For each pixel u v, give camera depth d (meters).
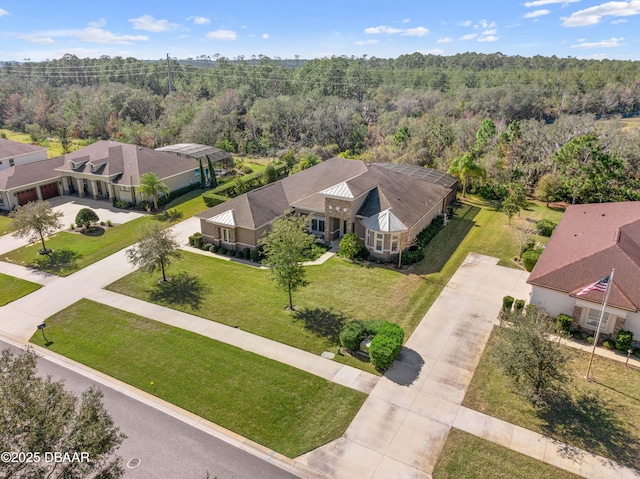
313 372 22.08
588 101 92.81
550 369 18.27
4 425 10.81
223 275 32.78
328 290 30.19
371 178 39.44
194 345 24.41
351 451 17.53
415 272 32.81
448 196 46.66
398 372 22.00
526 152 55.16
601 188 45.31
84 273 33.34
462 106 91.94
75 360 23.36
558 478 16.19
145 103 94.44
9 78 131.38
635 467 16.59
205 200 48.16
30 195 49.25
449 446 17.66
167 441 18.12
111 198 49.62
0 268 34.28
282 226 27.23
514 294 29.42
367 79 123.38
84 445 11.66
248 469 16.84
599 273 24.77
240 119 88.88
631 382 21.06
